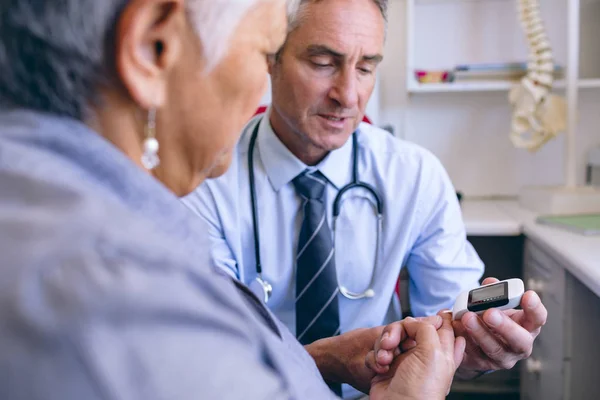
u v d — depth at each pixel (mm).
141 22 396
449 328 827
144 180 403
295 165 1134
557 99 1906
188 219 437
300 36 999
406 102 2281
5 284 282
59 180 337
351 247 1178
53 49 376
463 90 2117
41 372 271
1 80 379
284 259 1153
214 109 466
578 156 2201
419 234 1213
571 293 1355
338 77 1020
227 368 343
